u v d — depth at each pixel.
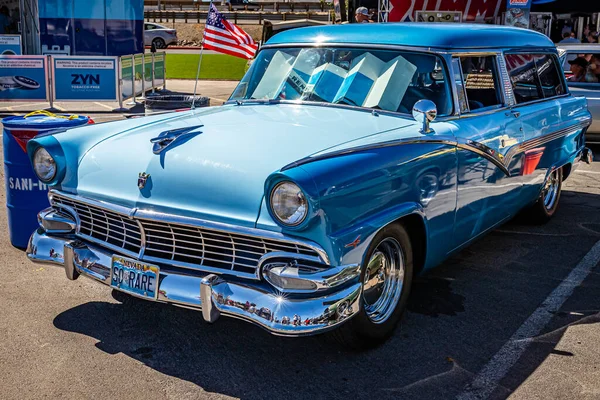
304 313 2.99
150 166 3.48
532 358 3.64
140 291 3.39
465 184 4.19
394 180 3.45
